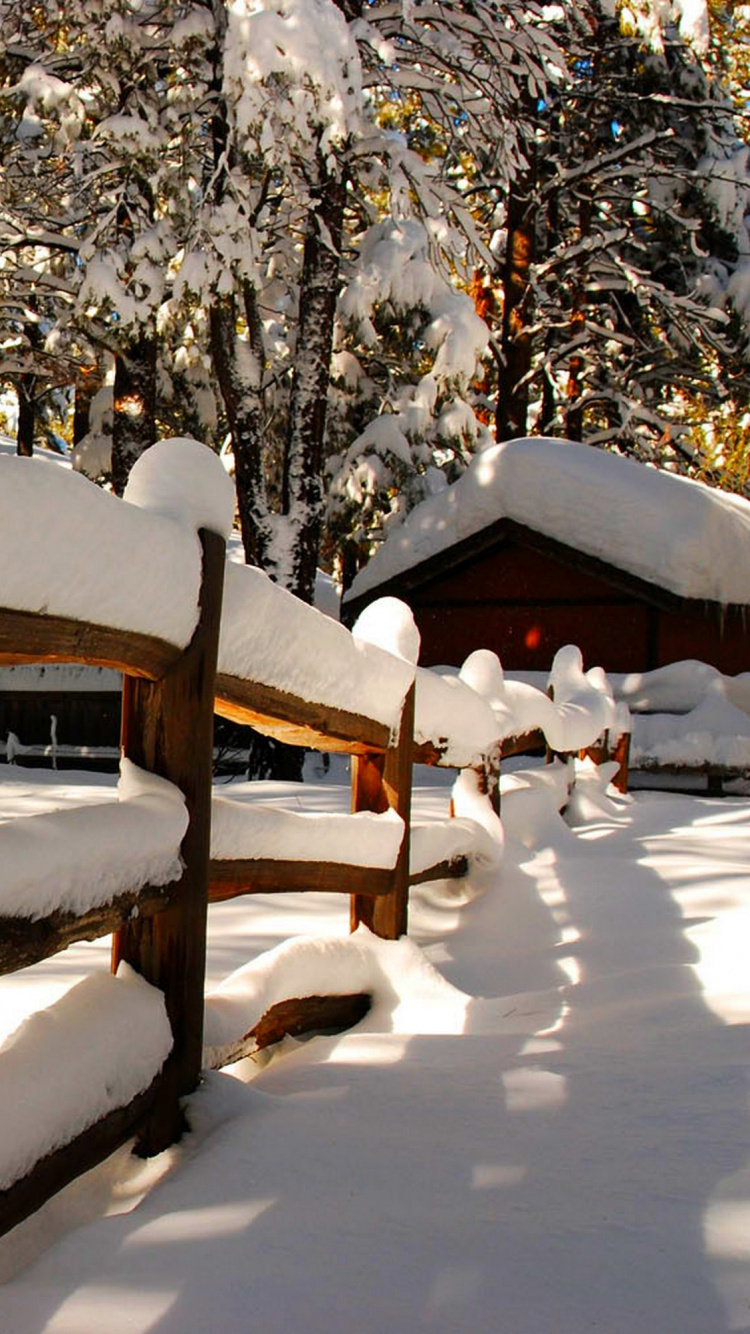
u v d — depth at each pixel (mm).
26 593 1675
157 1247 1685
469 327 16359
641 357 24219
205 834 2352
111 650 2012
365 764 3619
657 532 14062
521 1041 2777
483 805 4953
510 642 15617
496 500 14953
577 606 15250
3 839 1693
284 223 15258
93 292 13250
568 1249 1642
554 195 21797
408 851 3607
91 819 1950
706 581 14055
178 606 2184
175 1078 2242
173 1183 1927
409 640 3736
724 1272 1558
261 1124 2195
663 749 11820
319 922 4281
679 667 13758
